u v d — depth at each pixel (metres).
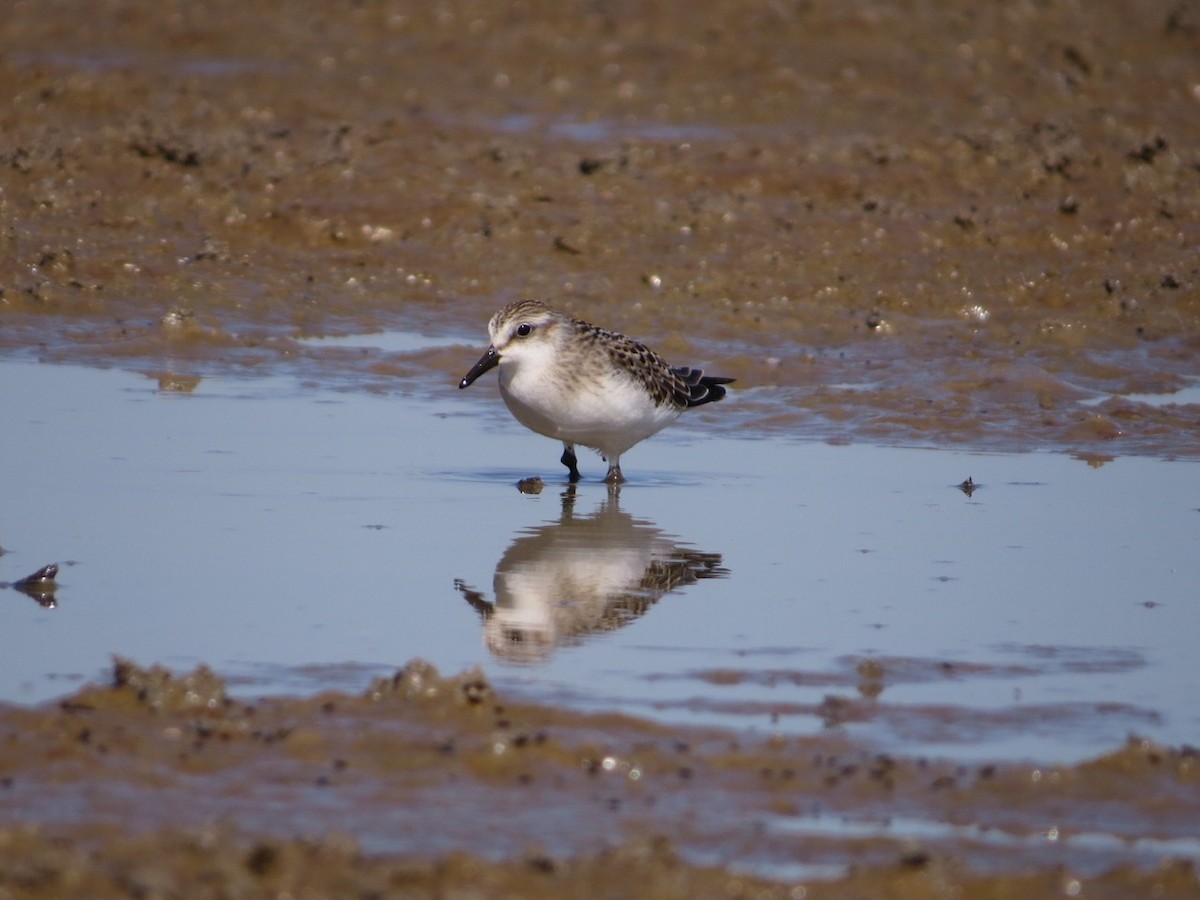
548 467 15.45
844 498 14.38
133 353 18.50
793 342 19.81
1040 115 28.97
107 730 8.63
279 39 32.12
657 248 22.31
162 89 28.20
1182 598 11.55
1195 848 7.72
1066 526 13.46
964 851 7.65
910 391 17.88
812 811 8.05
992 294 21.41
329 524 13.24
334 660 10.02
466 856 7.21
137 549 12.38
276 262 21.64
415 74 30.55
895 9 34.03
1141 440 16.47
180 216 22.59
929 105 29.50
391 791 8.13
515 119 28.19
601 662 10.11
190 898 6.84
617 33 32.97
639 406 14.67
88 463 14.77
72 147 24.08
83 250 21.03
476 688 9.17
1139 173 24.61
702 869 7.31
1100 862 7.56
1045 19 34.09
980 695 9.62
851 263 22.08
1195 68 32.00
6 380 17.41
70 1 33.44
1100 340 19.91
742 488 14.74
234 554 12.33
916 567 12.28
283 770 8.30
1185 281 21.47
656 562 12.40
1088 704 9.49
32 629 10.52
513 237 22.44
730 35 32.66
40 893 6.84
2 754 8.34
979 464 15.59
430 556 12.45
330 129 25.89
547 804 8.05
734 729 9.01
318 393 17.66
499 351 14.39
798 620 11.02
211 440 15.72
